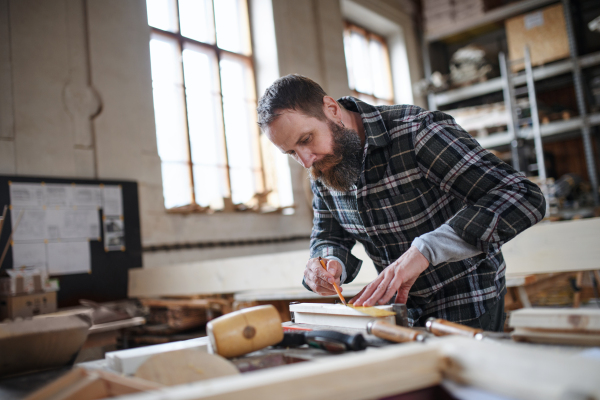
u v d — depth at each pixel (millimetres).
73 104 4031
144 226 4344
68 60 4055
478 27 7879
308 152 1225
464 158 1164
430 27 8031
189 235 4688
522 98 7453
